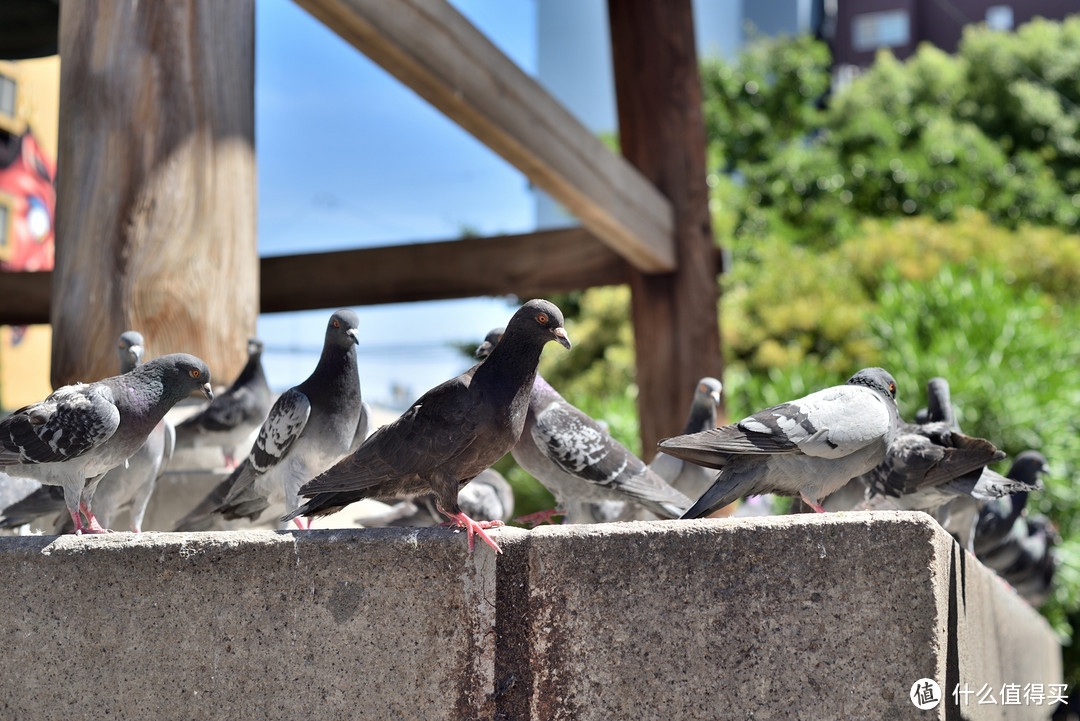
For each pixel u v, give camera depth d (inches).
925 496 126.9
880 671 80.1
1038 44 773.9
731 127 753.6
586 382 510.3
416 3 172.4
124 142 141.9
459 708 85.7
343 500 101.6
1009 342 385.1
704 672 82.8
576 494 139.3
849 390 109.9
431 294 282.8
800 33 847.1
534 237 280.1
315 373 123.4
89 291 140.5
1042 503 364.8
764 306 501.4
